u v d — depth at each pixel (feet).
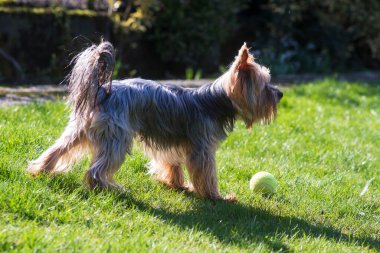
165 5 52.19
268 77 21.74
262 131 32.32
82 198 18.45
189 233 17.03
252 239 17.47
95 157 19.06
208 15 53.83
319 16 66.69
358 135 36.11
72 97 19.27
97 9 48.26
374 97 50.70
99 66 18.62
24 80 42.57
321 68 66.54
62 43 45.01
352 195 23.84
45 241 14.73
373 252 18.06
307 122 37.06
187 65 55.06
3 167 19.45
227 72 21.06
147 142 20.27
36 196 17.49
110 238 15.92
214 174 21.02
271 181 22.45
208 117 20.76
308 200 22.25
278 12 64.75
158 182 22.15
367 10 68.44
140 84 19.95
